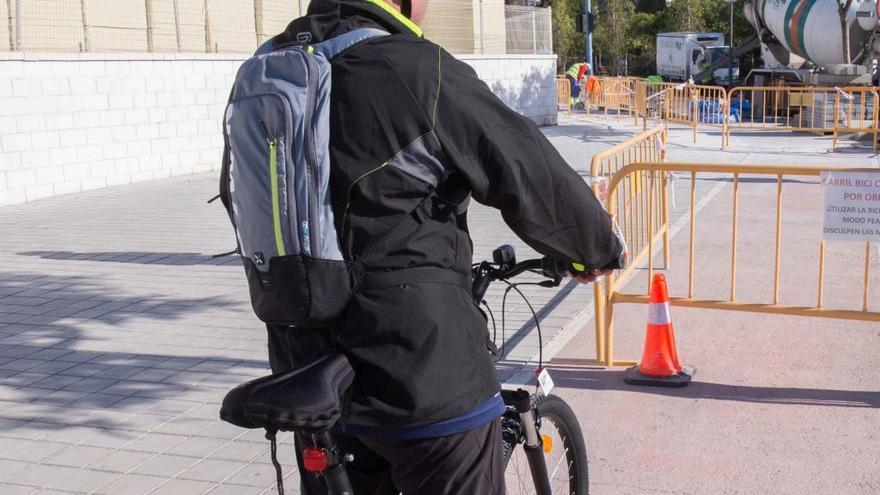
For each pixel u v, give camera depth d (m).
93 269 8.43
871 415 4.63
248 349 6.06
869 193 4.88
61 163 13.14
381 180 2.15
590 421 4.68
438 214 2.23
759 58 33.22
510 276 2.74
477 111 2.18
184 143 15.16
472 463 2.28
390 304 2.16
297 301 2.16
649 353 5.18
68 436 4.71
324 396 2.08
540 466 2.89
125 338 6.35
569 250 2.34
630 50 50.31
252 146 2.18
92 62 13.51
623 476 4.07
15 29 14.12
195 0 17.38
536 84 24.23
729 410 4.75
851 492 3.86
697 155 16.77
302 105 2.14
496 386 2.31
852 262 7.96
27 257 9.01
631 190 6.68
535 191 2.24
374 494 2.50
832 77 22.83
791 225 9.72
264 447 4.53
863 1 22.22
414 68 2.17
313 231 2.13
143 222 10.87
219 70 15.66
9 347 6.19
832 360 5.45
